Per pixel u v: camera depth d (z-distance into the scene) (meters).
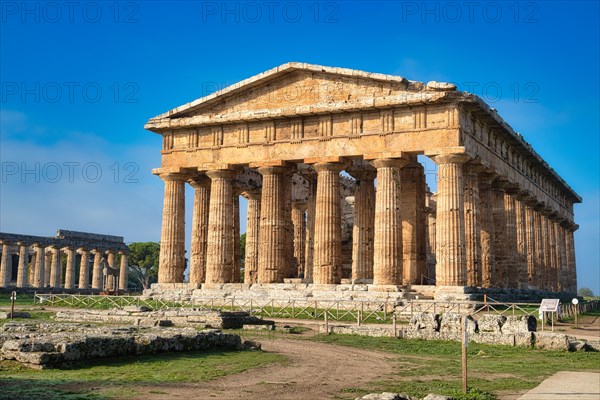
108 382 17.84
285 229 55.00
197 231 60.47
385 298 46.50
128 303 53.12
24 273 95.00
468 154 47.28
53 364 19.81
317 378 20.39
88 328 27.20
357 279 53.06
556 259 81.06
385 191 49.28
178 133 58.59
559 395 17.27
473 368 23.12
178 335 24.77
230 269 55.84
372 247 58.94
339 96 51.84
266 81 54.78
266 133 54.72
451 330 31.89
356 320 41.09
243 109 55.72
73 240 101.81
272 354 25.97
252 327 35.97
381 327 34.06
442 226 47.09
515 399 16.94
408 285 48.66
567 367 23.52
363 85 51.06
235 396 16.77
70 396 15.54
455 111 47.56
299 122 53.50
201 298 52.50
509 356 26.70
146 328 28.44
